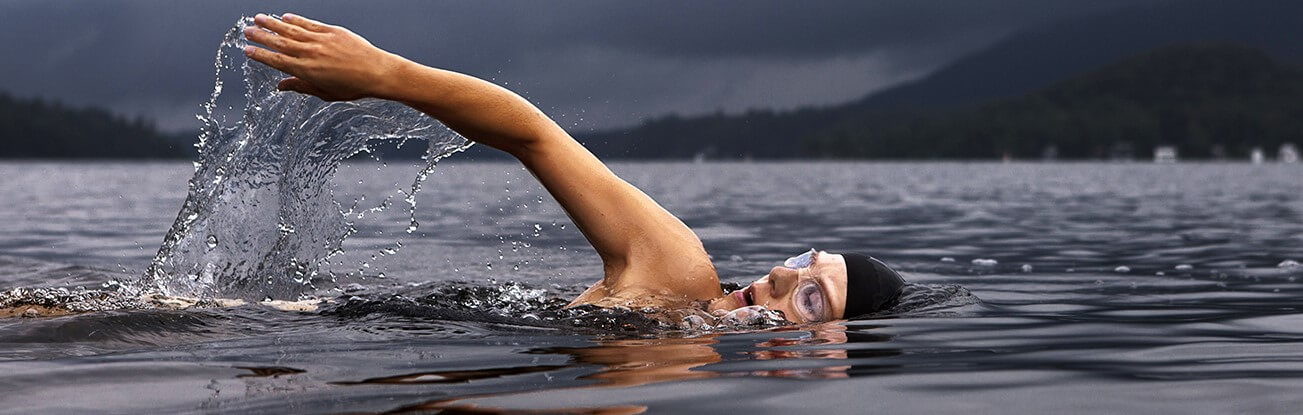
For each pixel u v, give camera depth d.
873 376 2.28
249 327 2.88
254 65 3.48
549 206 12.48
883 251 6.77
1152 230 8.43
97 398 2.01
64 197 15.48
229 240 3.68
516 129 3.12
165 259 3.67
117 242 7.63
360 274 5.24
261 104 3.57
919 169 54.41
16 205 12.98
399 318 3.05
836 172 43.38
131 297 3.38
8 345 2.51
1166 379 2.25
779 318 3.19
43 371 2.23
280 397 2.02
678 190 19.75
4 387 2.09
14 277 5.00
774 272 3.30
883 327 3.08
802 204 13.75
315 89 2.96
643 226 3.30
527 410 1.91
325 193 3.73
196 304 3.30
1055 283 4.71
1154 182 25.81
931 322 3.18
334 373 2.26
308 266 3.74
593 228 3.32
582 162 3.29
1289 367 2.39
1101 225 9.19
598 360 2.45
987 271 5.38
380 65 2.91
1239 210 11.59
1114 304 3.81
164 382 2.16
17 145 113.00
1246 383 2.18
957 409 1.96
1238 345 2.76
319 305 3.32
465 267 5.65
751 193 18.08
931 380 2.24
